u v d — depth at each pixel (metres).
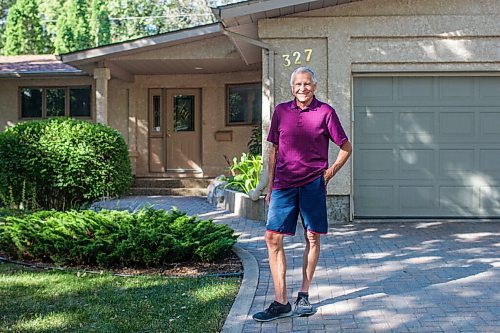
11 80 16.11
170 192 15.07
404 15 9.49
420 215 9.80
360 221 9.71
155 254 6.46
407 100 9.77
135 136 15.93
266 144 9.77
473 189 9.80
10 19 34.84
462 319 4.64
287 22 9.54
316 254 4.87
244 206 10.62
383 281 5.90
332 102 9.57
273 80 9.59
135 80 15.91
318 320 4.68
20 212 9.07
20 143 9.21
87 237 6.72
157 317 4.74
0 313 4.85
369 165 9.80
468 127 9.77
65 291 5.53
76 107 16.11
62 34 38.22
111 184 9.55
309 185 4.79
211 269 6.47
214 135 15.74
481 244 7.80
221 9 8.87
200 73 15.63
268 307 4.86
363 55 9.57
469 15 9.46
